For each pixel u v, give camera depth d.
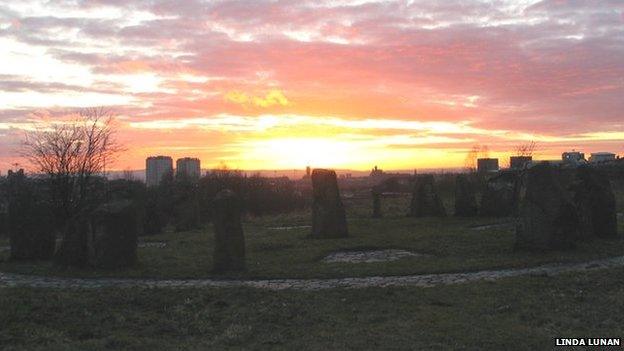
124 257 18.94
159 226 33.25
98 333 11.31
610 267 16.69
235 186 58.62
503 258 18.62
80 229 19.45
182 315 12.48
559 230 19.56
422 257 19.89
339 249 22.30
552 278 15.11
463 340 10.16
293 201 62.50
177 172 78.12
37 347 10.27
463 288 14.33
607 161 64.56
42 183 39.22
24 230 21.47
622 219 28.59
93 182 41.28
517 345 9.85
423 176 35.12
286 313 12.45
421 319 11.61
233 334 10.98
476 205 33.25
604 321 11.11
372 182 78.62
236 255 17.84
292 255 20.98
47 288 15.58
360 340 10.37
